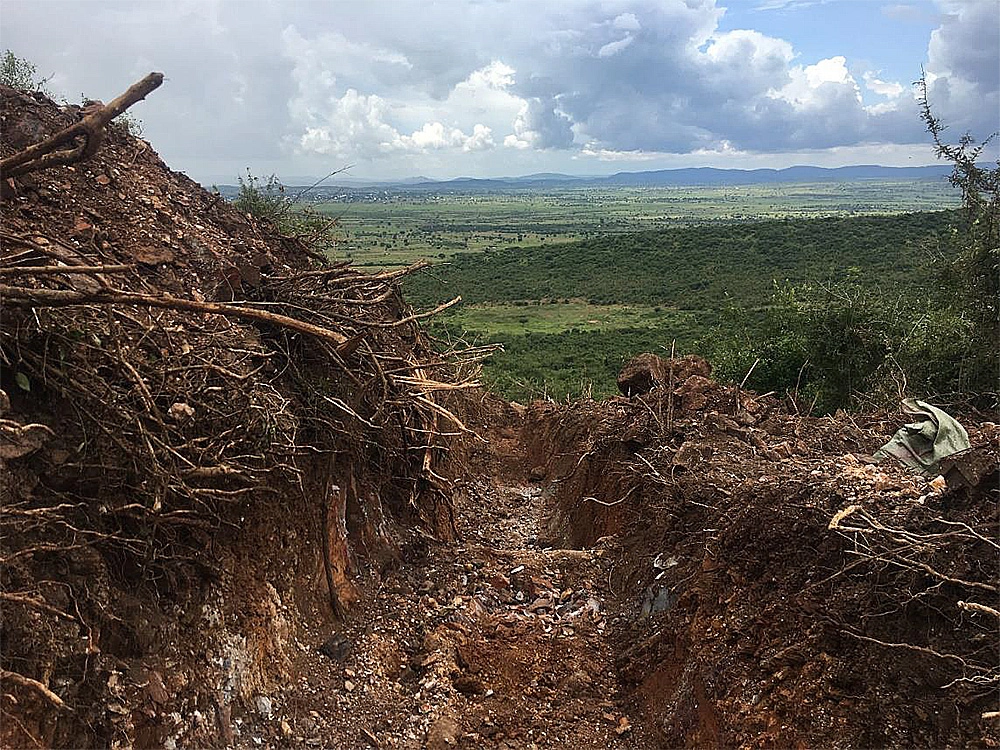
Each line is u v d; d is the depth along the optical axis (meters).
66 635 3.20
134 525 3.79
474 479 9.47
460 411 10.77
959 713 3.35
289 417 4.87
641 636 5.25
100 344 3.90
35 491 3.44
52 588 3.27
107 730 3.25
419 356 8.18
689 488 5.81
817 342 13.11
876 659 3.73
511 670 5.07
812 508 4.65
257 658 4.25
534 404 12.76
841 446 6.74
